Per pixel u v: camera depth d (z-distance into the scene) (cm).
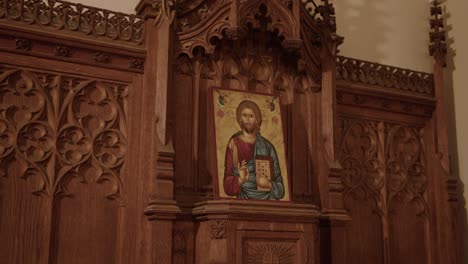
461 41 652
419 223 583
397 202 576
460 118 638
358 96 571
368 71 584
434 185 596
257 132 472
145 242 423
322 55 523
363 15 652
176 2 467
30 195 411
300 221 433
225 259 404
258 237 418
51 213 413
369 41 648
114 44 453
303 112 515
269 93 497
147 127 447
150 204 420
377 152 575
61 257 412
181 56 472
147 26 466
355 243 543
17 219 404
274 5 476
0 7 421
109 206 434
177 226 436
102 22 459
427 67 678
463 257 606
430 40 624
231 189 443
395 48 663
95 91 447
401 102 595
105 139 443
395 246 564
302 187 500
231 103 470
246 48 501
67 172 425
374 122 580
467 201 612
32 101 424
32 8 432
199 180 460
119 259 429
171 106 447
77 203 425
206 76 482
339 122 558
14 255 398
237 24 454
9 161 408
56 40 432
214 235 411
